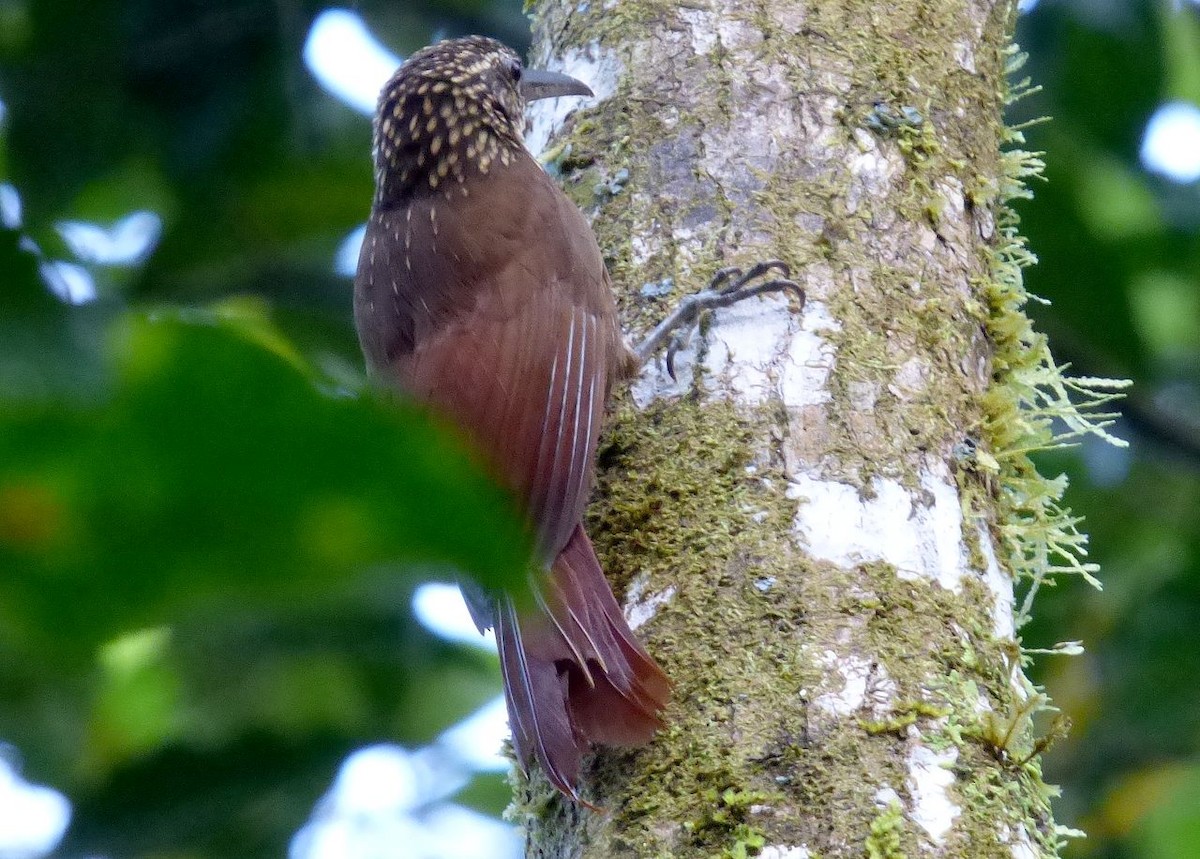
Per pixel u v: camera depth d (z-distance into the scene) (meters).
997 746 5.54
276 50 11.23
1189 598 11.37
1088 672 11.23
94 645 2.00
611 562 6.14
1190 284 13.10
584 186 7.26
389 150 8.17
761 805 5.27
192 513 1.93
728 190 6.82
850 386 6.22
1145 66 11.72
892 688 5.53
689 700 5.57
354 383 2.04
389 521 1.94
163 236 11.39
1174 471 12.36
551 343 6.72
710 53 7.20
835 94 6.99
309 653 8.62
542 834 5.89
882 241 6.68
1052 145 12.06
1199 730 10.95
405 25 12.24
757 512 5.94
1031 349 6.98
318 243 11.71
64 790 7.88
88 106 11.07
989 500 6.41
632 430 6.42
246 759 7.71
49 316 3.11
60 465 1.89
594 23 7.65
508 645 5.72
